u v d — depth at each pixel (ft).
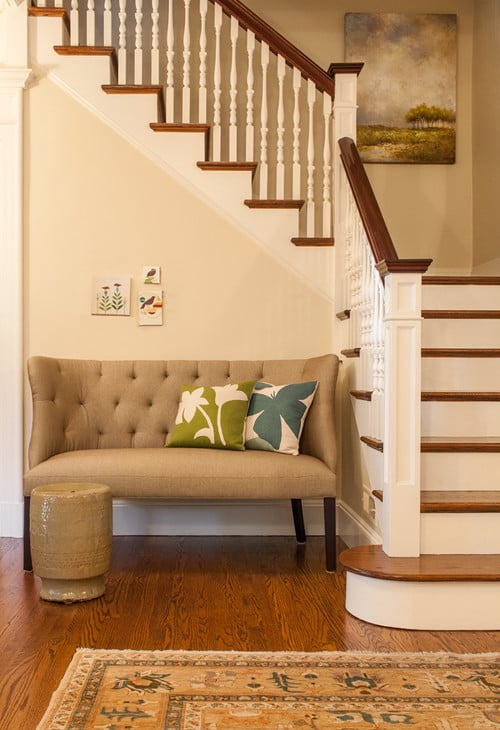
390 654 7.70
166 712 6.33
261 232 13.55
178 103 15.75
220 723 6.16
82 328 13.41
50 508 9.48
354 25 16.65
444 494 9.76
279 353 13.57
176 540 13.08
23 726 6.12
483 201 16.26
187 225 13.52
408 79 16.78
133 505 13.48
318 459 11.61
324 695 6.71
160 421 12.70
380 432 10.52
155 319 13.47
